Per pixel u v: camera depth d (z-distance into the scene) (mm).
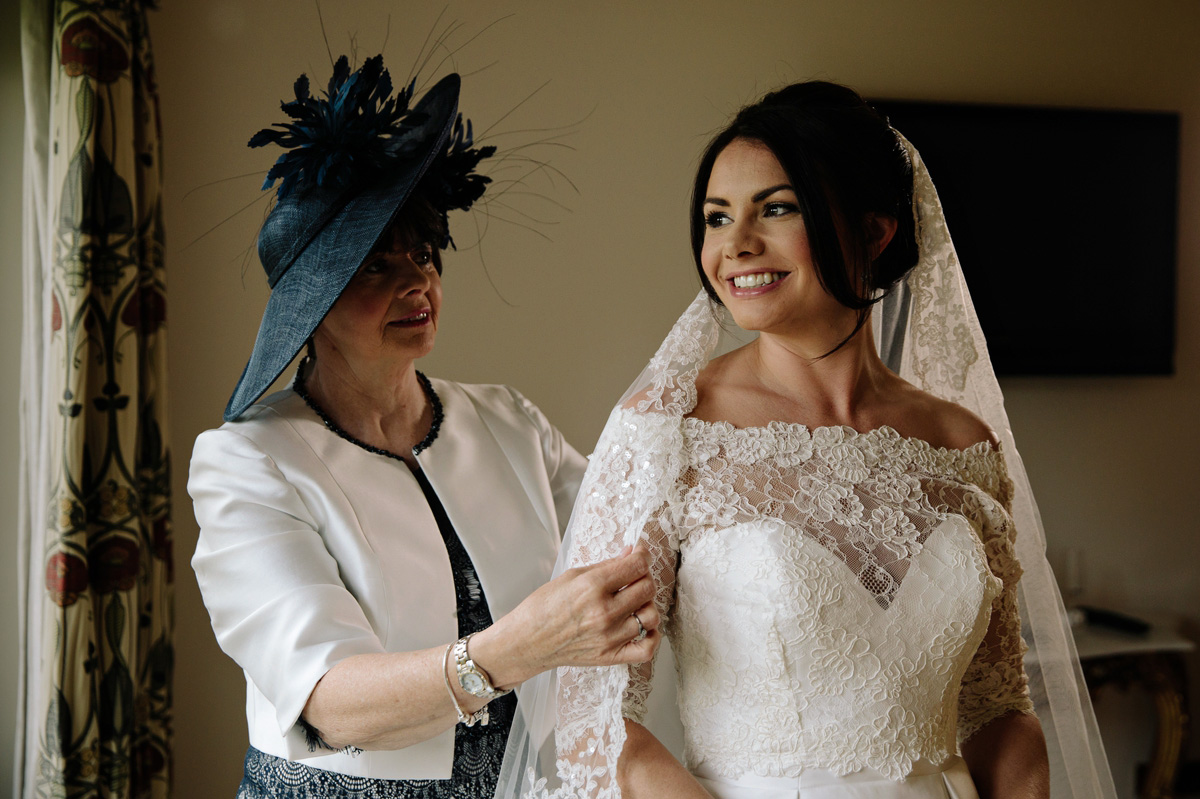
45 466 2385
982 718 1438
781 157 1242
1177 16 3725
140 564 2475
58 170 2379
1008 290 3521
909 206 1423
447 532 1554
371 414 1563
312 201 1490
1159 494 3762
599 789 1176
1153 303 3635
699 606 1247
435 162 1572
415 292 1498
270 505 1412
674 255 3301
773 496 1269
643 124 3264
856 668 1218
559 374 3223
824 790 1212
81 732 2311
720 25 3324
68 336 2342
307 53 2977
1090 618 3523
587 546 1261
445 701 1189
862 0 3445
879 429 1375
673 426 1280
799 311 1289
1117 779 3721
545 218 3193
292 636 1303
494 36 3129
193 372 2916
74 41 2361
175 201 2887
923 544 1282
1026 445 3654
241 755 2955
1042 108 3508
